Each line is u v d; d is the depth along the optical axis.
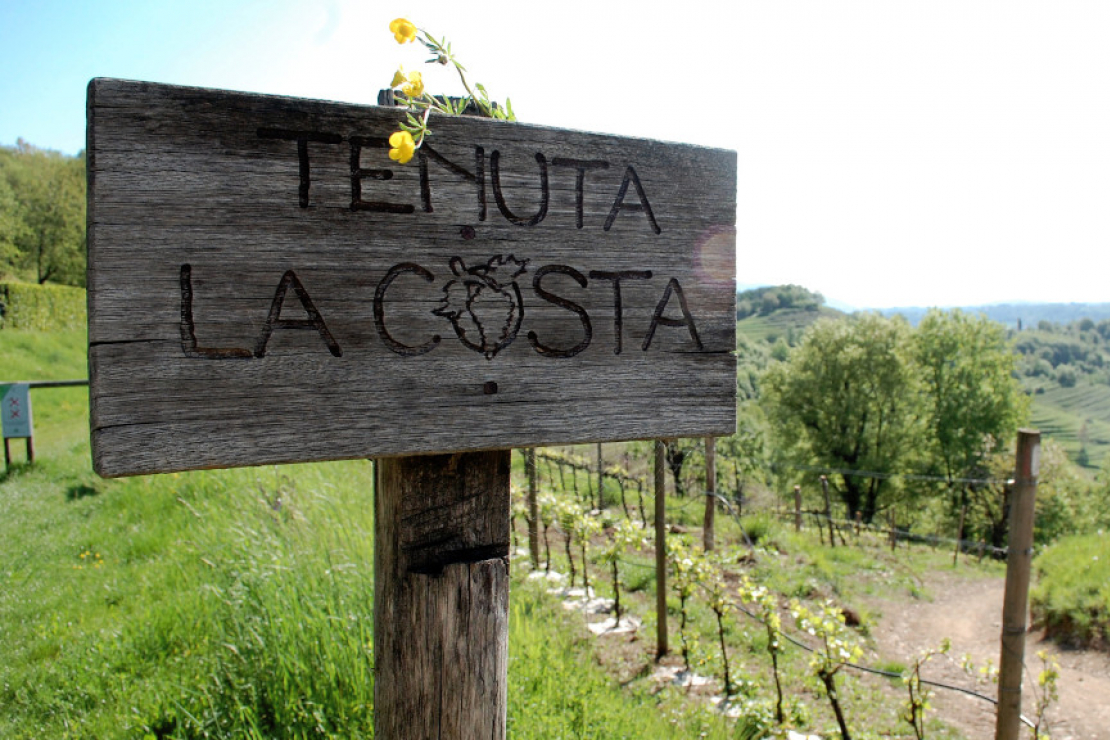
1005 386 29.75
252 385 1.12
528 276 1.31
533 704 3.34
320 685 2.91
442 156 1.25
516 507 8.83
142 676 3.55
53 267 42.09
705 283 1.45
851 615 8.62
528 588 6.70
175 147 1.09
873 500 28.14
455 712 1.37
